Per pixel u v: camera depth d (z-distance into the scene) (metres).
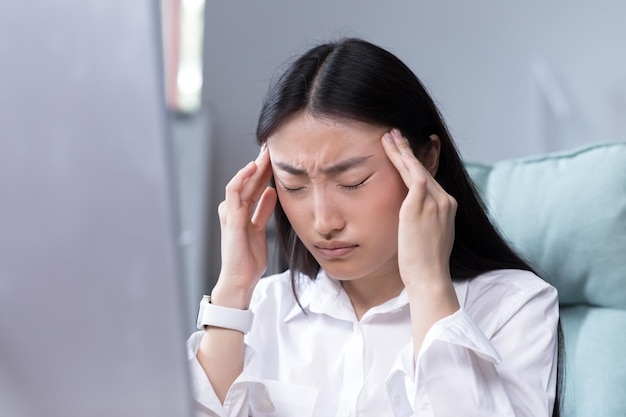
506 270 1.15
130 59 0.38
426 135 1.06
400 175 0.98
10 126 0.39
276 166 0.97
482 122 2.98
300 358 1.15
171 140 0.39
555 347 1.07
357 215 0.95
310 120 0.94
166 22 2.87
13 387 0.42
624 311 1.26
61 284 0.41
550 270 1.30
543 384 1.03
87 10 0.38
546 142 2.92
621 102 2.87
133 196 0.39
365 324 1.13
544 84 2.92
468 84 2.98
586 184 1.29
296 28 2.95
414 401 0.96
